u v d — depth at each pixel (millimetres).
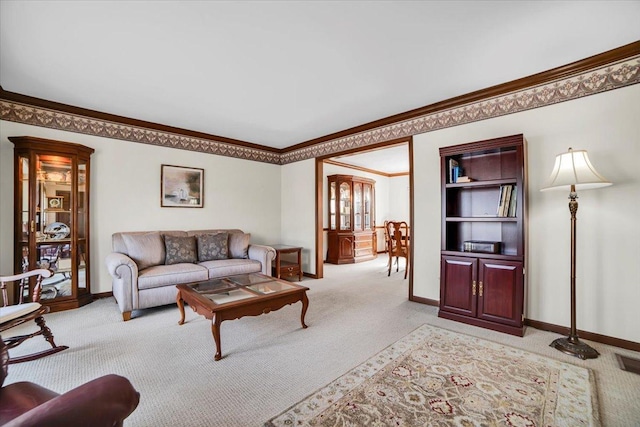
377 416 1568
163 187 4293
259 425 1509
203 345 2453
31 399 1074
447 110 3428
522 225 2635
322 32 2131
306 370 2053
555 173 2320
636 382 1884
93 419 770
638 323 2357
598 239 2527
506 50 2377
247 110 3709
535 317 2836
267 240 5602
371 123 4168
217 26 2061
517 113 2941
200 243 4211
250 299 2434
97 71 2703
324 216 7078
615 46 2336
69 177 3369
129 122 3992
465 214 3256
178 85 2992
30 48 2322
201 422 1530
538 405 1655
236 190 5156
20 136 3096
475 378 1937
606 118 2488
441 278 3123
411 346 2424
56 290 3303
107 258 3365
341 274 5582
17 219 3127
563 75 2668
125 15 1939
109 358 2217
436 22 2023
